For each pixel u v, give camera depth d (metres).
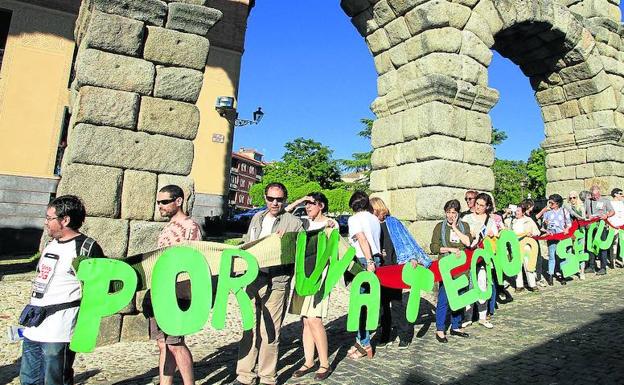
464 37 8.08
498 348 4.65
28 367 2.72
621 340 4.77
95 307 2.82
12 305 5.99
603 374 3.83
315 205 4.36
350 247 4.19
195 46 5.29
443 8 7.80
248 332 3.66
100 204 4.69
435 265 5.10
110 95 4.82
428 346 4.80
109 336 4.61
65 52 12.66
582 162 11.97
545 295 7.32
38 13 12.41
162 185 5.07
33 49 12.31
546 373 3.89
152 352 4.40
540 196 47.09
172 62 5.21
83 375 3.78
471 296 5.14
